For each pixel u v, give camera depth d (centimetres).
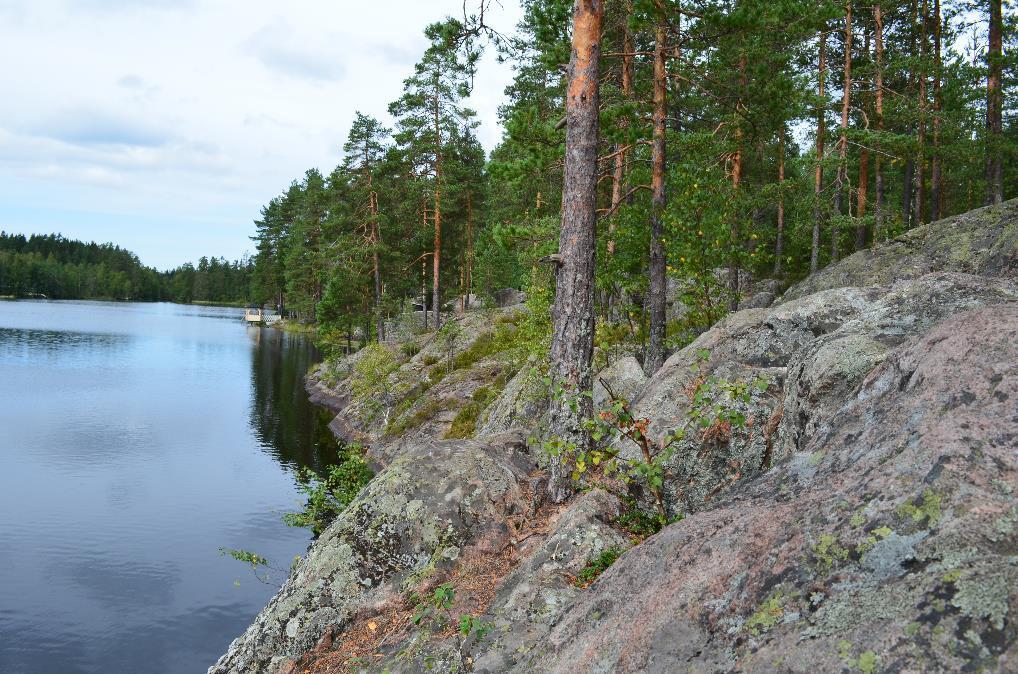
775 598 266
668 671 272
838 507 292
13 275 17100
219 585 1376
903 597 224
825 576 259
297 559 777
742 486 412
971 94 2134
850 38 2083
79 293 18612
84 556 1498
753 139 1780
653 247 1512
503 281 4456
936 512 251
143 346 6278
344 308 4681
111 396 3556
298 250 7119
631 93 1617
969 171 2978
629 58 1609
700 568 318
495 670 476
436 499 755
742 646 256
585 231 827
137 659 1101
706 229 1501
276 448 2545
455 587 642
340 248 4653
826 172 2370
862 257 1564
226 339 7344
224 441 2633
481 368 2753
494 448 871
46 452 2359
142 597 1316
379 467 2280
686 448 733
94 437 2614
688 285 1580
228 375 4575
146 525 1698
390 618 649
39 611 1247
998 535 232
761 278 2859
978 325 373
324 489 1548
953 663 193
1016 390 302
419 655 542
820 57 2447
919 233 1488
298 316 9844
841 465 343
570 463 785
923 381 355
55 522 1698
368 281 4609
